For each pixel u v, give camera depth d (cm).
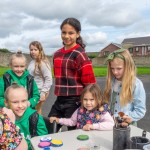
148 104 820
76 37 325
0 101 347
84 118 268
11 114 182
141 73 2438
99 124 244
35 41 467
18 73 364
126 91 272
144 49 5816
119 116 200
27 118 269
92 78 321
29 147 258
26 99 264
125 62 271
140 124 577
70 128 297
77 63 316
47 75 467
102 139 218
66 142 211
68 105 320
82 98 270
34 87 378
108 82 292
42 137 222
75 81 319
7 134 164
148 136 217
